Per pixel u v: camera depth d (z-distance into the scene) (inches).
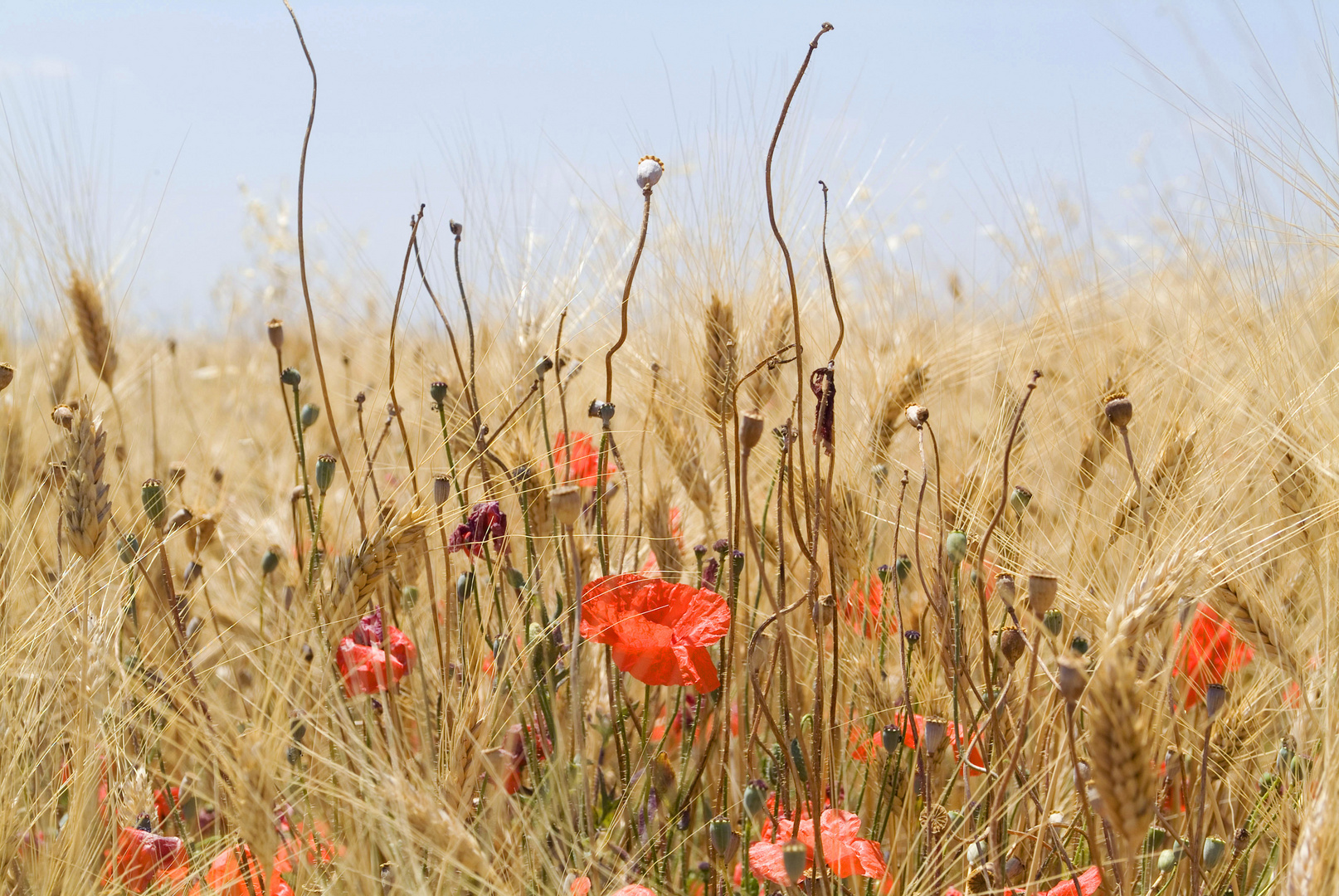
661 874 83.2
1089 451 105.8
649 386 108.7
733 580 81.0
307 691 81.0
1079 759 80.3
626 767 86.4
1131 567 78.2
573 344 110.9
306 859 74.4
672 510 104.7
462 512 85.9
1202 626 89.0
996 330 128.5
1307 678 79.3
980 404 126.9
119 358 135.7
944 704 91.1
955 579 78.0
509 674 83.0
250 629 102.0
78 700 82.4
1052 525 102.5
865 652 93.3
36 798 79.1
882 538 103.7
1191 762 85.9
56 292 126.0
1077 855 83.1
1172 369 109.6
